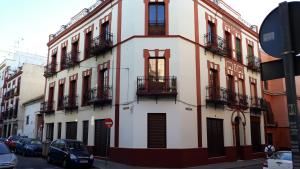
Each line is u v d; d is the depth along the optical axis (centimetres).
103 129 2253
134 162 1886
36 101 3916
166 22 2061
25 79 4650
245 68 2797
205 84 2216
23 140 2741
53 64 3206
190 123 2009
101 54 2391
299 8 350
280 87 3350
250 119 2736
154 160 1872
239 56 2730
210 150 2158
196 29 2219
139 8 2091
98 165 1908
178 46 2028
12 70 5459
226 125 2372
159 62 2030
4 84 5578
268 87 3359
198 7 2278
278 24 368
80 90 2653
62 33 3123
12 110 4838
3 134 5200
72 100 2770
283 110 3291
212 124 2231
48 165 1925
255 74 2958
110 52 2273
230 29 2648
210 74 2314
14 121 4672
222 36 2514
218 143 2261
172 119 1928
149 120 1945
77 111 2650
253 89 2908
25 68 4681
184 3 2148
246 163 2238
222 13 2555
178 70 1995
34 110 3962
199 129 2070
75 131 2647
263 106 2905
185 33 2105
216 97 2272
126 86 2052
